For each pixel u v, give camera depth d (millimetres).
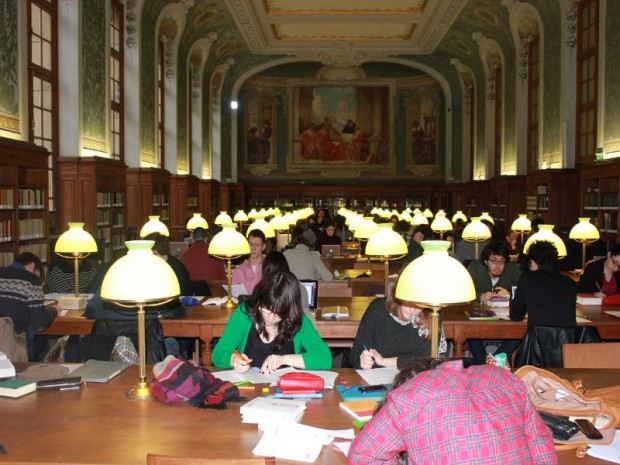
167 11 16578
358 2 20016
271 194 28312
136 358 4336
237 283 7062
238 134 28219
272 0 19891
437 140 28281
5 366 3689
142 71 14719
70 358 4387
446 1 19078
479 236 8570
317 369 3926
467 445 2008
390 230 5984
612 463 2613
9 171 7871
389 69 28203
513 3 16922
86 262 7758
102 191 11281
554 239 6953
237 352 3822
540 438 2145
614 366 4199
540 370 3201
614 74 12141
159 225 9852
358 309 6465
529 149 18406
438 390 2096
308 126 28359
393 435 2098
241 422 3059
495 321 5777
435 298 3121
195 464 2229
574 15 14477
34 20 9742
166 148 18469
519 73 18594
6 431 2924
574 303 5168
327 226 14727
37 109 9898
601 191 11844
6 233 7789
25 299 5285
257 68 26484
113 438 2848
